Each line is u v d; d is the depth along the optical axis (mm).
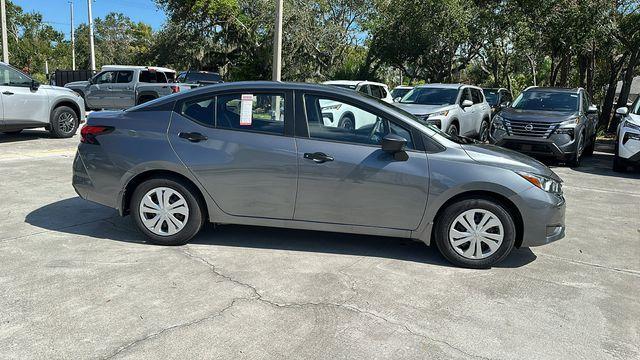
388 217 4805
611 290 4449
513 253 5359
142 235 5348
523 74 38375
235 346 3291
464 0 27516
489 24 24438
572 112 11836
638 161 10555
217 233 5520
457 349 3371
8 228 5445
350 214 4828
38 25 62656
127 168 4996
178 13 32844
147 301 3861
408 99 13781
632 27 18531
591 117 13164
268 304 3896
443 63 31984
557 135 11258
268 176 4840
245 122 4961
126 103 20344
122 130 5082
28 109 11539
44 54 58125
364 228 4859
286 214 4914
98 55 68500
